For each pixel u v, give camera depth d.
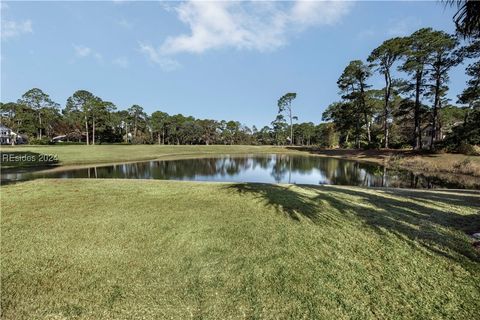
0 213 5.28
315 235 4.17
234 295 2.70
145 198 6.55
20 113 49.97
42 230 4.39
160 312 2.46
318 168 21.22
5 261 3.38
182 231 4.36
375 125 45.66
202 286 2.85
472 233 4.18
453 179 14.18
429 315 2.41
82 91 50.84
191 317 2.39
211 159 29.14
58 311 2.49
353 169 19.94
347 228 4.46
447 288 2.78
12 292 2.77
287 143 77.31
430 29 21.94
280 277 3.01
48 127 58.75
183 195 6.89
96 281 2.96
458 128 20.77
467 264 3.23
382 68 29.06
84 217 5.05
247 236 4.15
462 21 3.77
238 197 6.65
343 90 35.53
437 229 4.36
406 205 5.92
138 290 2.79
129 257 3.49
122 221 4.83
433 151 21.61
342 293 2.73
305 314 2.43
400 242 3.87
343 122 38.59
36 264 3.32
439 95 23.77
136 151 31.94
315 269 3.17
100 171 17.06
